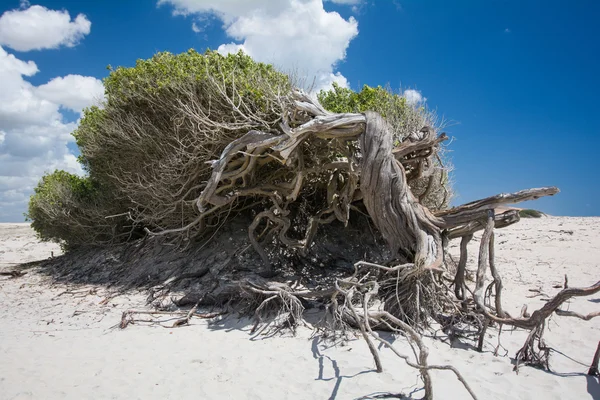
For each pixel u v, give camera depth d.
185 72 11.40
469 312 8.20
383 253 13.84
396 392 5.76
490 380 6.12
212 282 11.78
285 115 9.97
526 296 10.63
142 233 17.44
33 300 12.48
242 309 9.82
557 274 13.05
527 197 7.98
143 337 8.55
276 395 5.84
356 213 14.17
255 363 7.00
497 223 8.25
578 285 11.48
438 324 8.29
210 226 13.48
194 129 11.17
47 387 6.17
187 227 11.67
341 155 11.55
